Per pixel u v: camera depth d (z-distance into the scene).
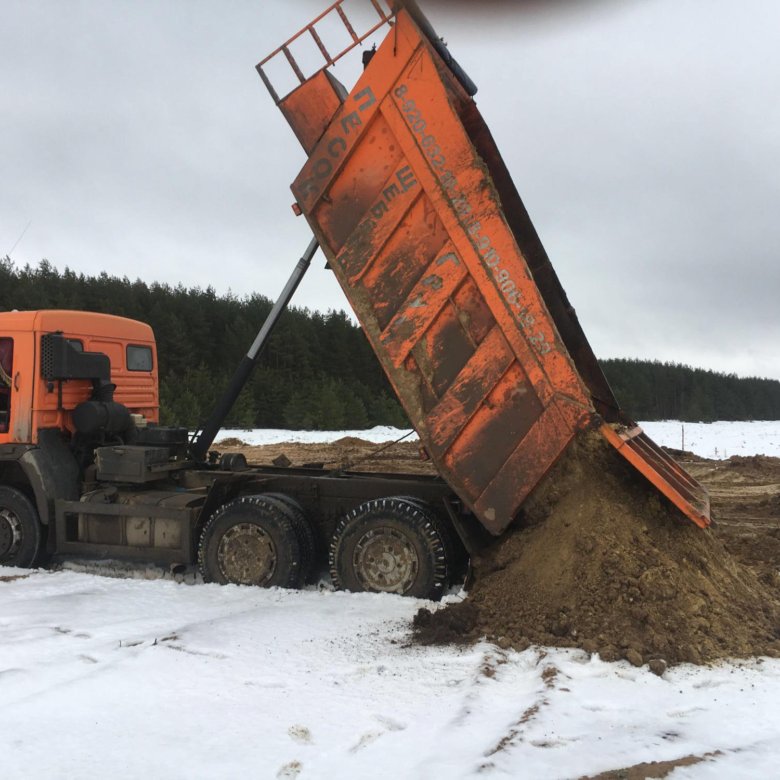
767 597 5.02
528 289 4.93
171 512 6.55
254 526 6.05
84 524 6.89
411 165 5.12
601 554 4.66
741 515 9.63
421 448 5.84
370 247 5.25
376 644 4.52
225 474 7.22
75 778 2.87
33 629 4.88
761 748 3.06
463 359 5.13
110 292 54.50
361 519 5.75
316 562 6.27
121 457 6.97
